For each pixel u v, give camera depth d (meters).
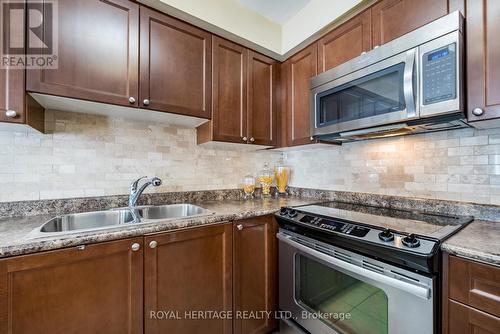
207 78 1.60
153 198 1.68
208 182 1.95
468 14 1.00
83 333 0.95
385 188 1.62
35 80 1.06
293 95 1.91
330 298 1.26
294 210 1.50
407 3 1.21
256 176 2.25
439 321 0.86
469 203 1.25
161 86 1.41
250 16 1.78
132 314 1.06
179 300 1.19
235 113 1.74
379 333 1.04
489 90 0.95
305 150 2.21
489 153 1.19
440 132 1.36
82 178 1.45
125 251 1.04
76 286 0.94
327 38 1.64
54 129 1.37
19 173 1.28
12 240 0.87
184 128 1.84
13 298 0.83
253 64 1.85
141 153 1.65
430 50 1.04
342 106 1.44
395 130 1.36
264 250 1.52
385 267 1.00
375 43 1.34
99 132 1.50
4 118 1.00
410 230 1.02
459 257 0.82
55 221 1.22
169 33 1.45
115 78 1.26
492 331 0.75
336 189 1.94
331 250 1.22
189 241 1.22
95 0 1.21
